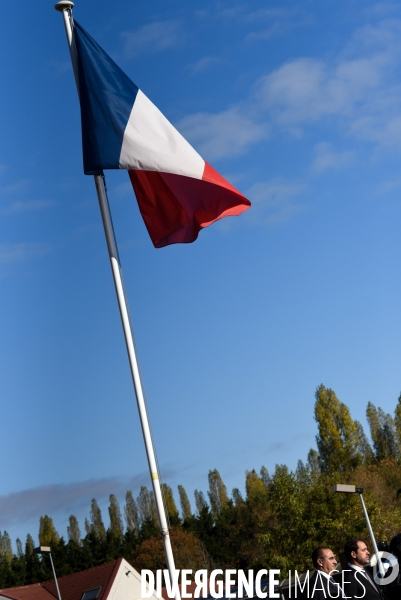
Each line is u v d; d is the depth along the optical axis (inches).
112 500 5049.2
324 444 3321.9
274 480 1768.0
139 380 388.5
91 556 3602.4
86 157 391.9
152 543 3262.8
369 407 3927.2
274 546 1700.3
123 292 396.5
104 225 401.4
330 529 1633.9
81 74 402.9
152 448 381.4
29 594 2070.6
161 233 427.5
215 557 3459.6
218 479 5032.0
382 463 2815.0
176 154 393.7
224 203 419.5
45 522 5088.6
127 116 394.3
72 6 414.3
